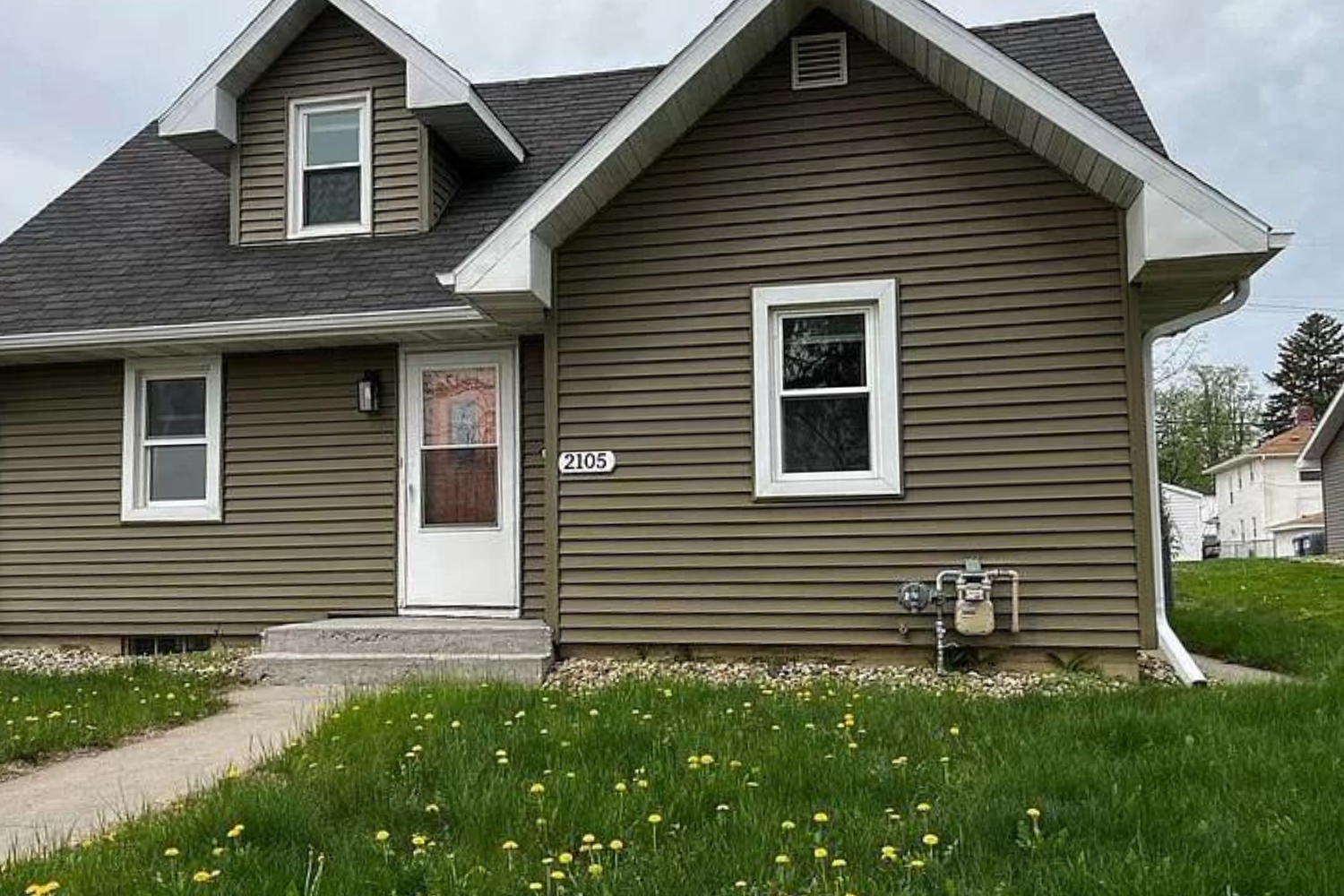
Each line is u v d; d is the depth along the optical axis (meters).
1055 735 4.74
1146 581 6.93
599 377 7.84
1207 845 3.33
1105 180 6.93
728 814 3.81
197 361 9.59
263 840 3.68
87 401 9.73
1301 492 51.16
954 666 7.13
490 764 4.48
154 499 9.71
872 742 4.80
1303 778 4.02
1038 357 7.18
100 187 11.91
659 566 7.68
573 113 11.98
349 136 10.31
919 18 6.90
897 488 7.32
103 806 4.50
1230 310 7.34
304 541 9.30
